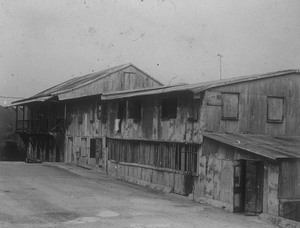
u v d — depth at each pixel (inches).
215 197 647.1
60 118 1316.4
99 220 478.3
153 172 832.9
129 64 1385.3
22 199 592.7
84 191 713.6
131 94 878.4
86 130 1164.5
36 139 1545.3
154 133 831.1
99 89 1332.4
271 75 725.9
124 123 959.6
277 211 546.9
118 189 778.8
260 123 722.8
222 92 691.4
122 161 963.3
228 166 621.9
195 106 700.0
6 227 424.8
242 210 608.7
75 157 1226.6
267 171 568.4
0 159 1792.6
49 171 1019.9
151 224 469.1
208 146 669.3
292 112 755.4
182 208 602.2
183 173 729.0
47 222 456.4
